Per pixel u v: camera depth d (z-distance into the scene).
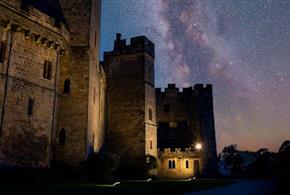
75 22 29.61
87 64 28.53
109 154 27.84
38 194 12.77
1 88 21.94
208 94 55.78
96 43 32.69
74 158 26.47
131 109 40.06
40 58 25.38
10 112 22.31
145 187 18.69
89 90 28.25
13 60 23.06
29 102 24.02
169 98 55.75
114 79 41.94
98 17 34.09
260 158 66.94
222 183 25.09
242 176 45.31
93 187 17.55
